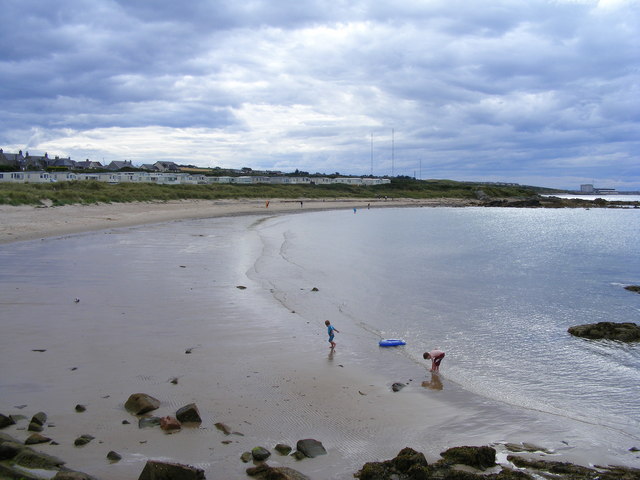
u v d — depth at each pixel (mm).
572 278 26000
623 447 7895
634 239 49125
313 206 106625
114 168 146750
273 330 13789
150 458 6559
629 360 12648
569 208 132875
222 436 7355
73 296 16141
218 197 98000
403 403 9305
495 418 8844
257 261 26859
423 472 6309
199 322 14078
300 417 8320
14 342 11289
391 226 62781
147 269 22000
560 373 11602
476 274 26797
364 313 16938
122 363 10328
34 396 8430
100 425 7434
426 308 18156
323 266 27266
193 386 9328
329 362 11469
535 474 6758
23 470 5902
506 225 69125
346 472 6605
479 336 14641
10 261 22250
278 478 5996
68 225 39031
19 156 128000
